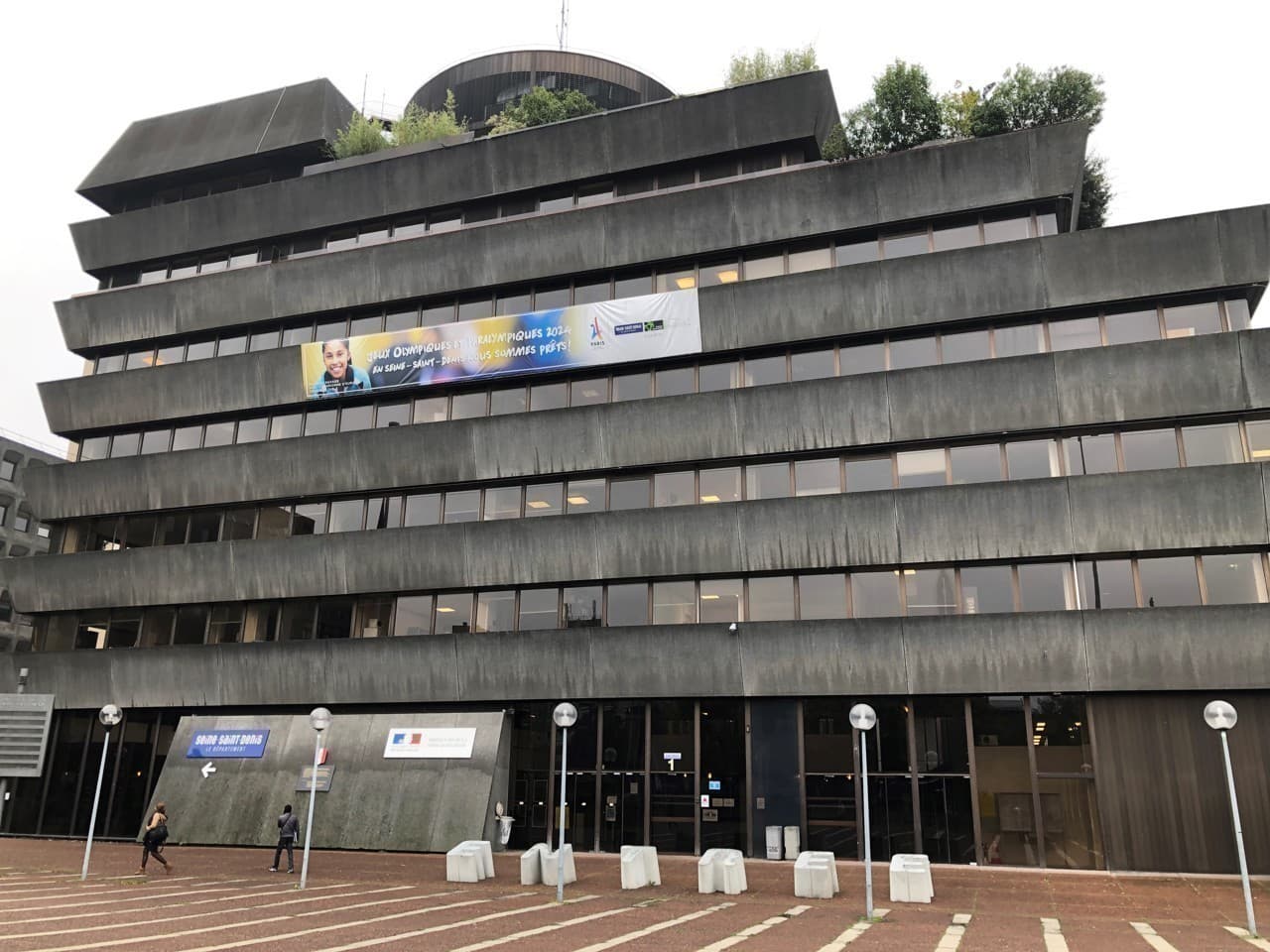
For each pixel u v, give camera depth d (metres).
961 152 27.62
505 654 29.02
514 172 33.44
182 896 17.88
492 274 32.09
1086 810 23.69
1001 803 24.30
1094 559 25.08
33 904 16.47
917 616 25.77
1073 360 25.45
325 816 28.94
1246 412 24.39
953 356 27.33
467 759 28.44
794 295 28.31
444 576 30.36
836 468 27.64
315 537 31.86
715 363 29.53
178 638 33.78
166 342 36.81
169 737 33.06
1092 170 31.95
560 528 29.08
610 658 27.91
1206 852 22.69
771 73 33.69
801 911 16.56
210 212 36.78
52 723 34.25
